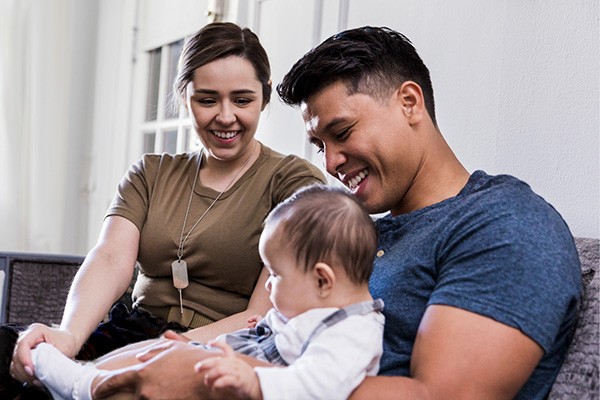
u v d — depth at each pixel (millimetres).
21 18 4105
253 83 2039
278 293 1373
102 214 4156
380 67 1476
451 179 1528
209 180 2133
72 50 4293
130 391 1379
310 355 1261
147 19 3920
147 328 2018
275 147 2863
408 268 1403
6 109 4074
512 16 1943
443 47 2150
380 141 1468
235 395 1194
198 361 1312
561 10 1820
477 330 1229
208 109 2035
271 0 2975
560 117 1805
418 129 1505
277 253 1371
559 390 1338
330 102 1463
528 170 1875
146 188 2172
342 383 1227
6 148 4074
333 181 2504
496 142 1965
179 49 3617
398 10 2326
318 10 2680
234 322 1929
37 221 4109
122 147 4023
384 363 1377
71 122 4293
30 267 2473
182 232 2070
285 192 2018
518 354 1222
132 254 2096
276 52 2914
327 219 1341
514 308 1230
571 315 1354
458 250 1334
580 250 1539
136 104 3967
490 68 1997
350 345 1265
